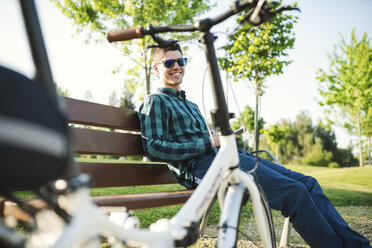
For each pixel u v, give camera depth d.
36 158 0.57
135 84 11.16
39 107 0.59
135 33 1.17
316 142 41.12
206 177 1.14
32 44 0.74
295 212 1.48
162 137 1.83
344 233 1.45
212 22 1.11
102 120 1.95
